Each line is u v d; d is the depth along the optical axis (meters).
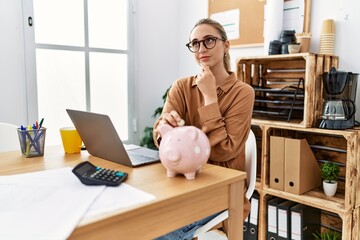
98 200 0.72
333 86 1.72
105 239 0.65
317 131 1.73
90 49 2.62
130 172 0.95
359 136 1.66
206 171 0.97
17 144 1.54
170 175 0.91
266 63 2.30
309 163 1.91
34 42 2.32
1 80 2.19
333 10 1.98
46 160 1.11
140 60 2.91
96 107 2.70
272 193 1.97
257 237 2.11
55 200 0.72
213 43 1.34
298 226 1.91
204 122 1.17
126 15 2.80
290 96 1.98
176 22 3.13
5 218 0.63
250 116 1.30
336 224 2.04
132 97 2.89
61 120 2.52
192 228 1.15
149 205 0.71
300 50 1.97
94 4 2.61
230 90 1.33
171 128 0.93
